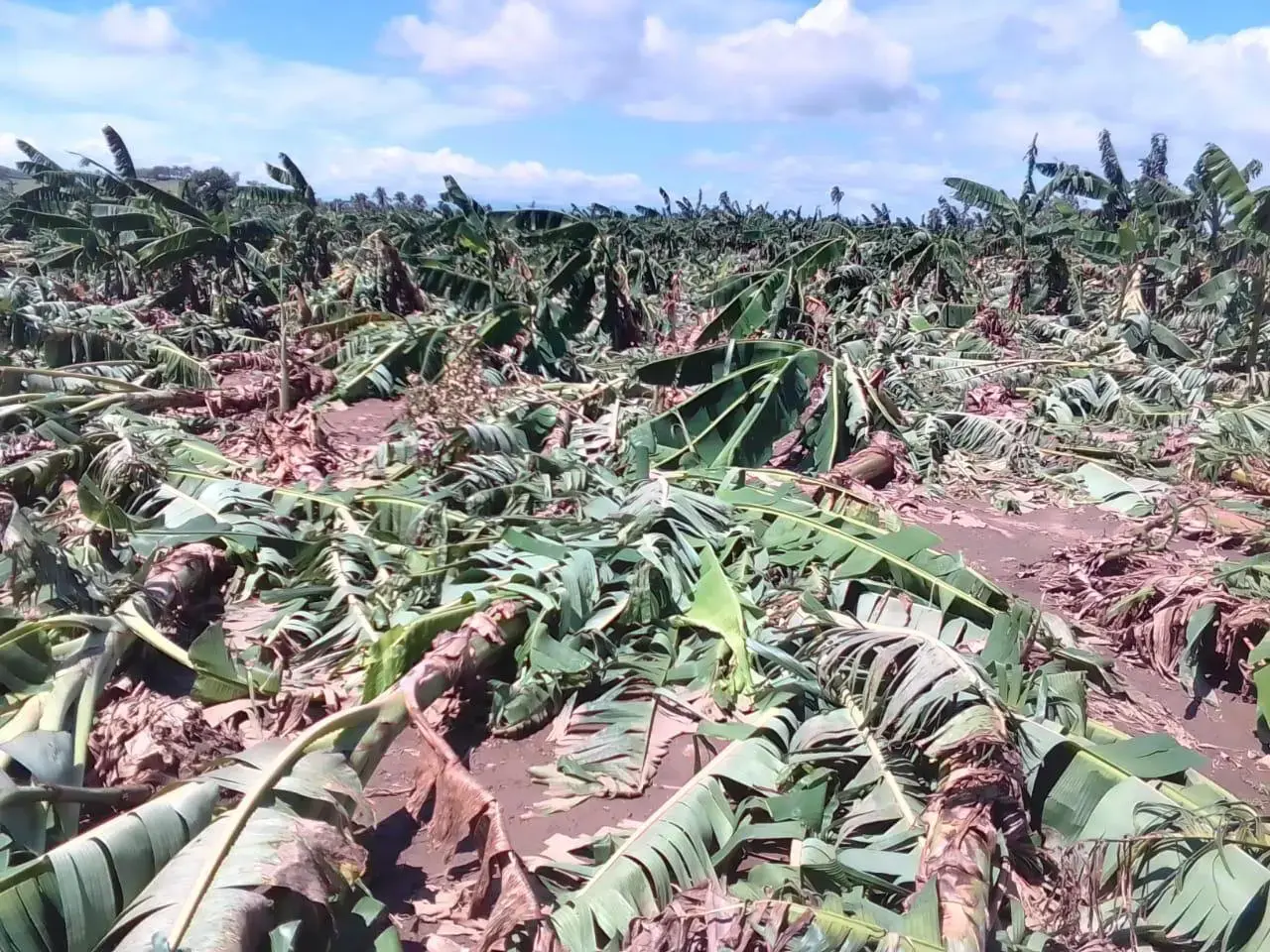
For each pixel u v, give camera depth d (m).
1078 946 2.89
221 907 2.41
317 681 4.34
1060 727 3.67
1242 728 4.41
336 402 10.45
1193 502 6.84
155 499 6.02
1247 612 4.71
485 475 6.45
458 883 3.24
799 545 5.43
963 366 11.80
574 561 4.70
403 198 53.91
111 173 16.00
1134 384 10.80
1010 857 3.18
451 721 4.23
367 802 3.05
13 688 3.60
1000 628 4.28
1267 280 11.79
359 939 2.81
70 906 2.43
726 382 8.38
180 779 2.96
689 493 5.83
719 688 4.29
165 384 10.21
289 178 18.09
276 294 15.28
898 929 2.63
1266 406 9.41
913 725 3.45
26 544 4.00
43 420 7.84
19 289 13.83
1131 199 22.45
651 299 15.78
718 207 42.31
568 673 4.34
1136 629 5.00
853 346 11.29
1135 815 3.20
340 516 5.92
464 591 4.63
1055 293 17.78
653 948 2.69
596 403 9.56
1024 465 8.48
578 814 3.60
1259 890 2.79
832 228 26.09
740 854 3.30
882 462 8.11
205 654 3.99
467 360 9.88
